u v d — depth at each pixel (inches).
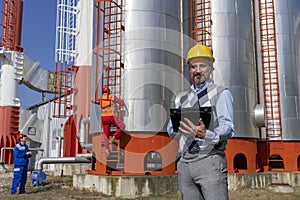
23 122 709.9
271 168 444.1
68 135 605.6
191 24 432.8
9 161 665.0
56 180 498.3
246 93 418.0
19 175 366.9
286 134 442.3
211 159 110.9
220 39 419.5
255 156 419.8
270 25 470.3
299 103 453.7
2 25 730.2
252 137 415.5
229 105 113.2
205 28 424.2
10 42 730.8
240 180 383.9
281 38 465.7
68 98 622.8
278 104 446.9
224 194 109.3
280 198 328.5
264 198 327.6
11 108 698.8
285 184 379.9
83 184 368.5
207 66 118.3
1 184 452.4
